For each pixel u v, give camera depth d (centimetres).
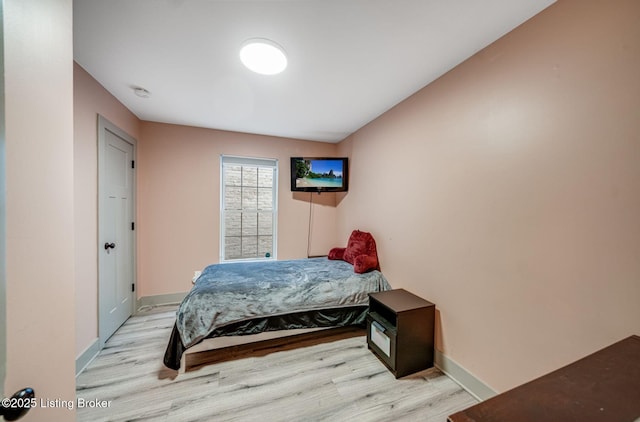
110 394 156
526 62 131
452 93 177
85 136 185
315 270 263
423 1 119
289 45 152
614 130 100
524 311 133
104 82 199
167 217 299
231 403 150
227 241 338
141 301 287
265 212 357
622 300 99
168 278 300
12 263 52
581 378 73
